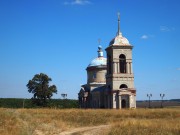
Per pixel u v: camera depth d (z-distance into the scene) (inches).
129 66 4655.5
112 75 4596.5
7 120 1861.5
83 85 5703.7
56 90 5792.3
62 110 3356.3
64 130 2123.5
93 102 5216.5
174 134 1579.7
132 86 4613.7
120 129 1777.8
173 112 3122.5
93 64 5516.7
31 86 5679.1
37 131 1867.6
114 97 4527.6
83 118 2797.7
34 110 3243.1
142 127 1790.1
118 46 4653.1
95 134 1839.3
